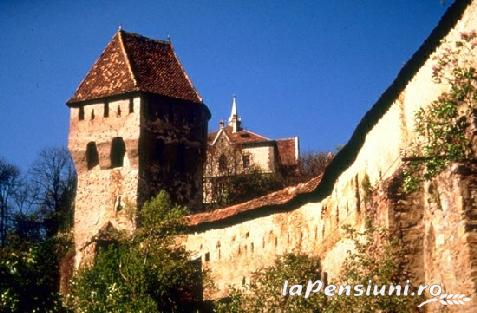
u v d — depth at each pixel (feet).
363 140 78.18
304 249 92.79
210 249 109.60
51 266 101.50
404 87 68.69
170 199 144.56
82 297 96.84
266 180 188.85
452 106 51.57
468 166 48.32
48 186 221.05
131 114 143.84
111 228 130.41
